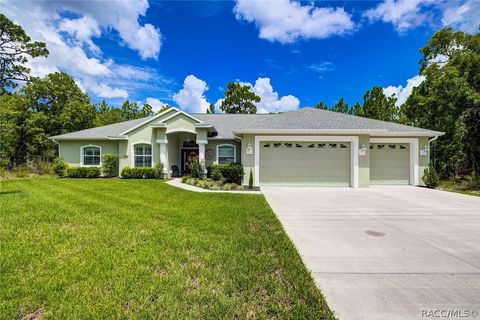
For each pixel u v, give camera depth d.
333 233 5.63
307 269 3.80
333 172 14.05
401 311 2.81
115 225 5.95
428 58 20.12
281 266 3.88
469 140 15.23
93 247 4.52
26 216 6.65
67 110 29.30
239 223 6.21
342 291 3.22
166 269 3.73
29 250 4.34
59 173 18.12
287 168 14.12
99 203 8.52
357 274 3.68
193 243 4.75
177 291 3.11
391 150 15.16
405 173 15.12
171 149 18.86
